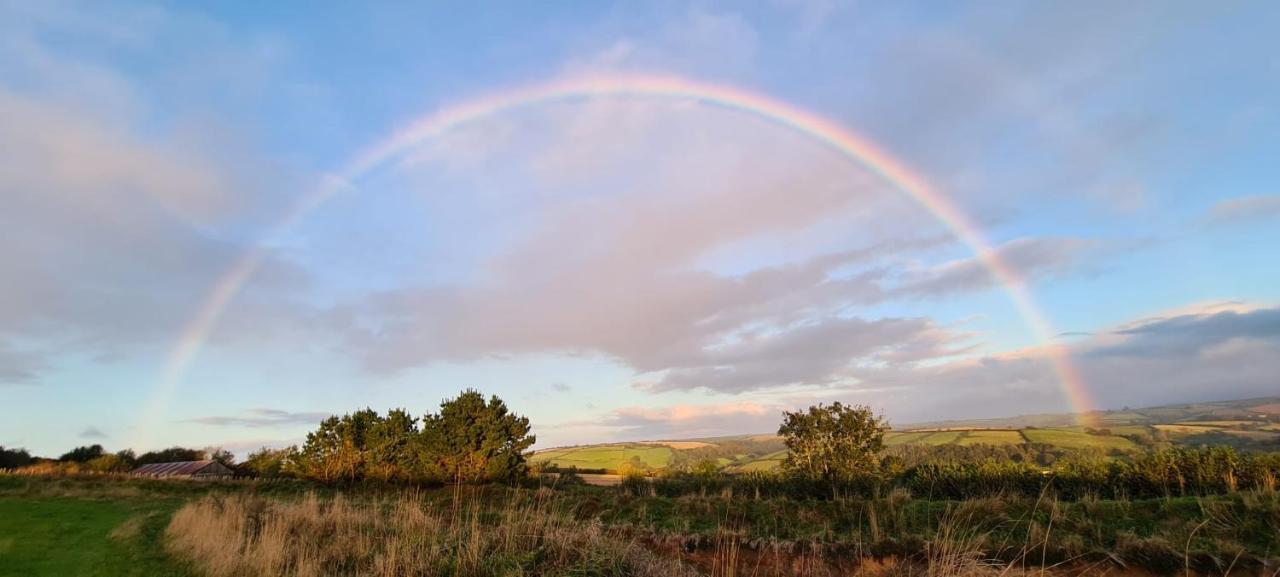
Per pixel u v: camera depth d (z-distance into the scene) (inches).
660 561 324.2
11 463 3031.5
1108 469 570.3
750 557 370.0
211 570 426.3
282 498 1077.1
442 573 324.2
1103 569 318.0
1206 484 496.4
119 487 1432.1
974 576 284.7
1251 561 301.0
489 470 1146.0
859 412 884.6
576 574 291.0
